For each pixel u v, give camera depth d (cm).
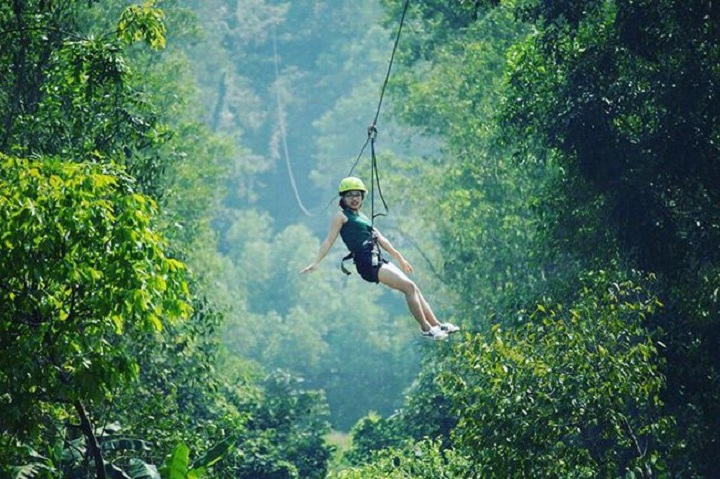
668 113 2961
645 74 3050
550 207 3366
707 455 2927
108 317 1961
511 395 2367
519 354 2420
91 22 4806
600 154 2995
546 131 3144
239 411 5062
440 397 4694
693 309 2948
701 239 2978
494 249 4953
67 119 2867
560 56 3139
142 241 1919
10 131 2853
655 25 2947
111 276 1903
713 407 2928
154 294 1959
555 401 2355
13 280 1938
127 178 2108
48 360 1956
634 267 3108
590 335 2466
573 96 3048
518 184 4816
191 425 3969
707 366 2953
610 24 3131
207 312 3603
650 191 2973
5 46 2878
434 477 3356
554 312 2550
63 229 1883
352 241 1948
